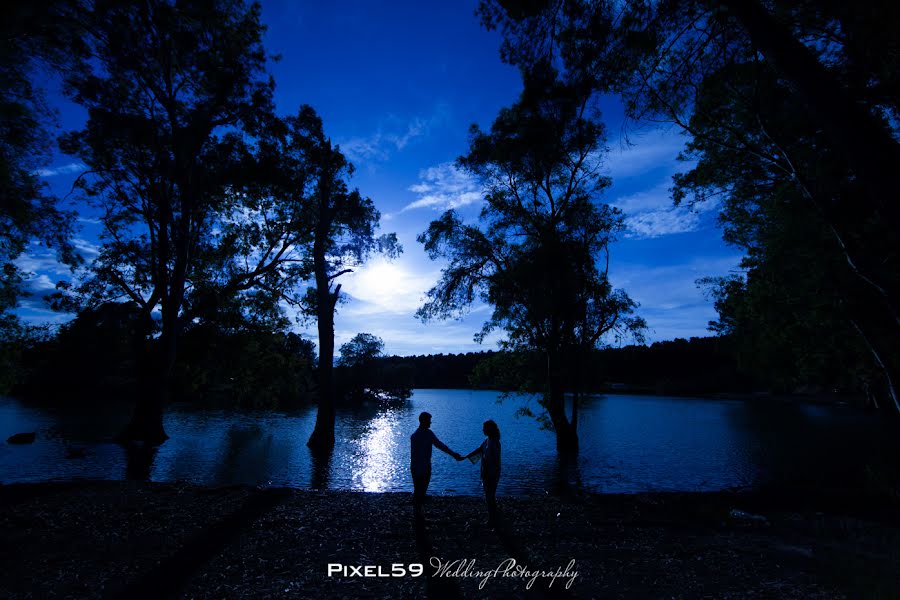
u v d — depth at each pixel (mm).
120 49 18188
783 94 12070
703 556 6332
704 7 8570
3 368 23234
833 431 31156
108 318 27672
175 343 23922
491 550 6578
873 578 5320
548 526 7910
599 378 23188
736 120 14445
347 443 24438
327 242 27359
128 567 5633
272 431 28422
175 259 25312
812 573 5594
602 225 20969
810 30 10539
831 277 13414
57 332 49719
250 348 28938
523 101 10922
